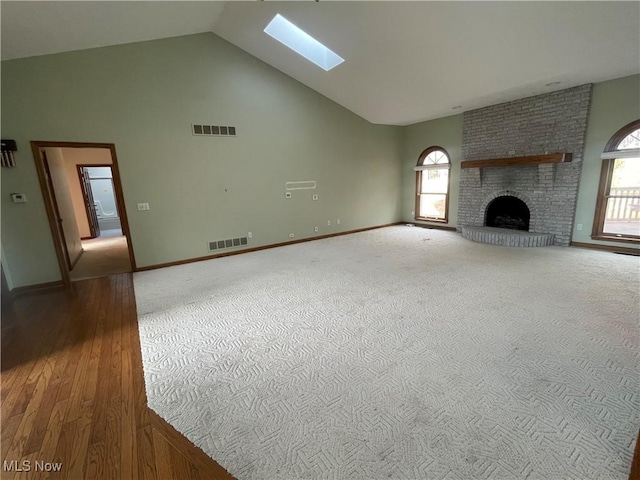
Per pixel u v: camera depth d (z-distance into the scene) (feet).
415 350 7.60
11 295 12.12
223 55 16.33
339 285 12.26
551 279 12.00
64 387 6.66
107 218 30.89
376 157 24.29
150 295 11.93
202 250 16.97
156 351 7.98
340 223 22.90
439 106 19.40
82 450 5.06
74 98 12.96
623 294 10.37
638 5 9.49
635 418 5.32
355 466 4.64
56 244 13.25
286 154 19.36
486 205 20.49
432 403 5.83
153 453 4.98
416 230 23.86
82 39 11.93
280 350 7.82
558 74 13.84
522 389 6.11
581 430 5.11
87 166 25.05
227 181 17.30
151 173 15.03
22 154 12.32
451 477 4.41
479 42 12.28
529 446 4.85
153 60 14.43
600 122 15.25
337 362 7.24
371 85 17.71
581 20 10.35
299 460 4.77
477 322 8.85
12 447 5.13
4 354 8.02
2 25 9.01
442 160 23.38
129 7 10.59
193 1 11.80
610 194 15.65
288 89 18.85
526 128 17.76
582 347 7.43
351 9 11.90
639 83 13.96
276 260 16.39
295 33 15.46
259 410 5.84
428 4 10.85
